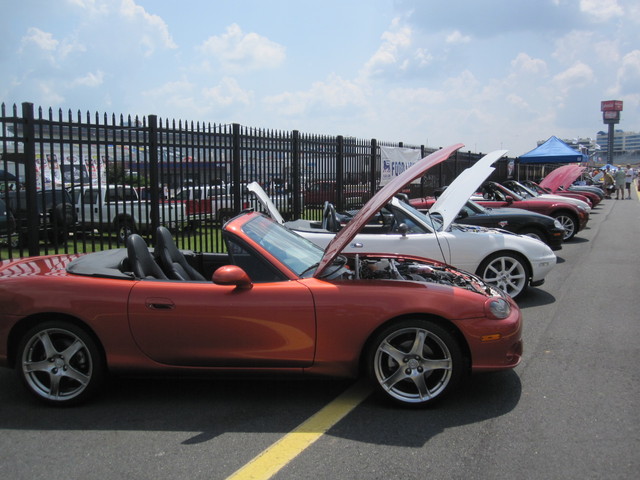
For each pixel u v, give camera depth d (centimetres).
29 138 719
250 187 639
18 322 381
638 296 722
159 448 325
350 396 404
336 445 326
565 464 300
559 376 437
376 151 1590
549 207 1311
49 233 1141
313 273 407
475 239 685
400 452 316
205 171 955
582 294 741
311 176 1256
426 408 378
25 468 303
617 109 12581
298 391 415
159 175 936
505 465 300
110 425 358
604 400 388
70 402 386
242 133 1030
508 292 694
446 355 373
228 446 327
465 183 696
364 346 382
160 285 383
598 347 510
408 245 673
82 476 294
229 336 374
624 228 1622
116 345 379
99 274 396
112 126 802
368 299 373
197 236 1167
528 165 3166
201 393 414
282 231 480
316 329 372
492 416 365
